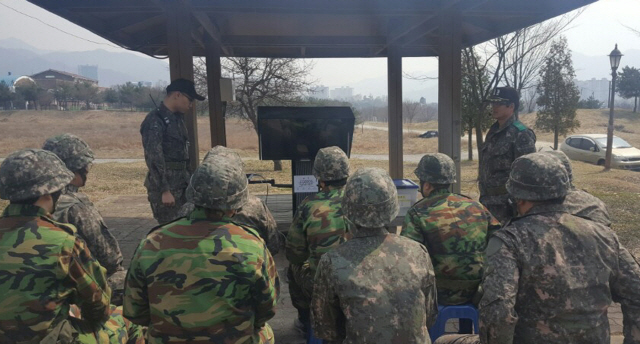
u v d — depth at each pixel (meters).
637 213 7.88
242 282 1.92
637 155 16.33
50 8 5.05
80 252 2.12
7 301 1.89
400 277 2.04
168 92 4.27
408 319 1.99
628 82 47.34
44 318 1.95
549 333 1.96
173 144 4.27
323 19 6.62
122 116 63.91
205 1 5.12
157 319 1.89
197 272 1.88
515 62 13.65
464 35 7.87
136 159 20.56
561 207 2.07
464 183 13.42
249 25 6.93
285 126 5.09
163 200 4.09
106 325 2.51
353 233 2.22
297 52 8.85
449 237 2.79
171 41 5.07
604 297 1.97
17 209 2.00
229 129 39.94
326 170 3.09
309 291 3.10
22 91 85.19
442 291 2.87
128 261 5.64
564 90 18.67
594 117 41.03
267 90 16.31
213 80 7.11
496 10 5.66
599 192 10.73
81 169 2.76
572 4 5.23
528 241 1.98
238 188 2.02
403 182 5.71
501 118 4.25
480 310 2.00
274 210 6.71
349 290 2.01
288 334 3.72
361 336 1.98
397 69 7.89
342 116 5.14
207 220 2.00
